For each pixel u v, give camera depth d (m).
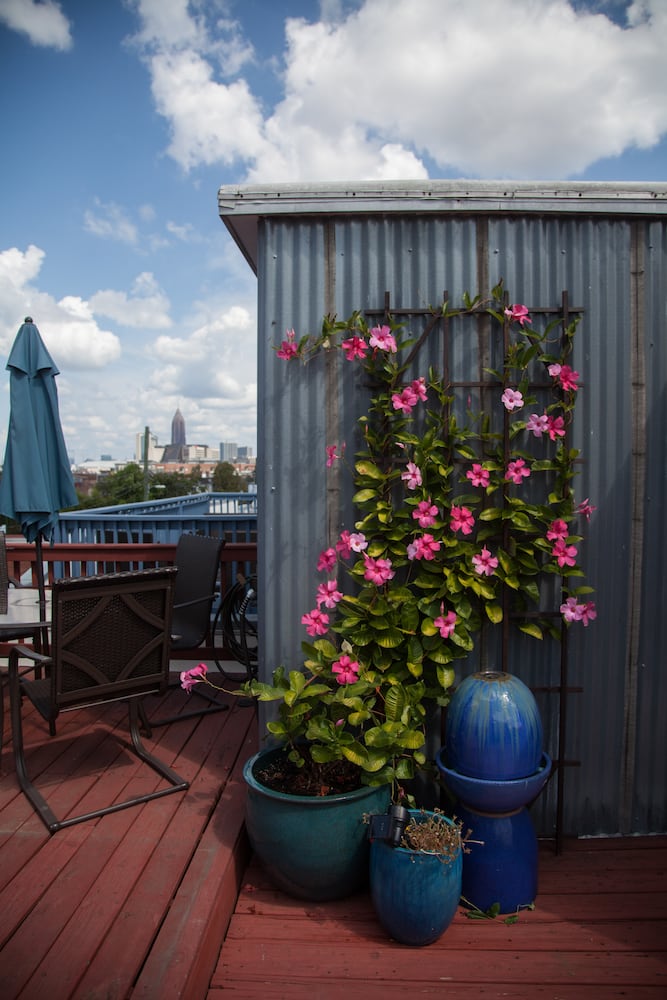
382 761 2.16
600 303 2.55
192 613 3.84
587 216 2.53
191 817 2.39
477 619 2.53
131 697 2.69
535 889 2.21
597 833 2.66
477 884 2.16
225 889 2.04
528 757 2.13
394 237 2.54
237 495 10.98
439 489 2.52
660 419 2.58
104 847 2.18
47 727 3.30
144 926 1.78
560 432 2.44
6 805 2.46
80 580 2.34
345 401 2.57
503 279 2.51
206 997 1.77
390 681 2.46
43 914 1.82
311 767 2.39
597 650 2.61
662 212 2.49
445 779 2.22
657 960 1.93
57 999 1.51
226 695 3.80
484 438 2.50
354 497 2.47
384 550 2.51
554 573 2.53
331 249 2.55
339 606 2.48
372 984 1.83
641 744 2.64
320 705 2.53
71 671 2.46
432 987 1.82
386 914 1.96
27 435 3.21
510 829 2.16
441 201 2.47
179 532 6.24
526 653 2.60
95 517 6.24
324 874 2.12
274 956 1.94
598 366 2.56
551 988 1.82
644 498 2.59
